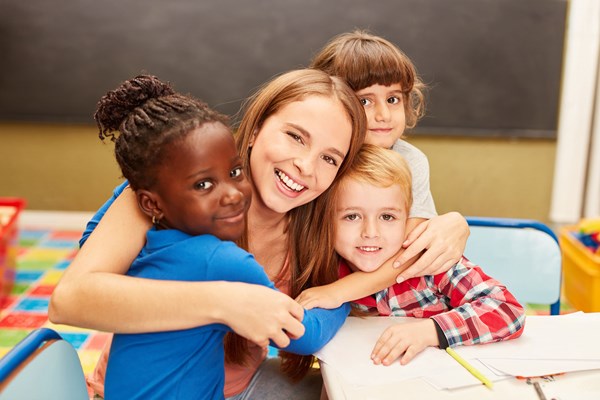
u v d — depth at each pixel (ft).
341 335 3.51
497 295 3.57
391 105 4.63
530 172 12.28
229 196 2.78
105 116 3.06
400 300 3.91
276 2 11.54
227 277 2.85
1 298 8.54
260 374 4.15
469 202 12.44
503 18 11.59
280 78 3.54
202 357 3.02
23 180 12.23
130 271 3.10
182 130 2.70
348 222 3.62
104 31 11.57
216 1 11.52
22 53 11.62
